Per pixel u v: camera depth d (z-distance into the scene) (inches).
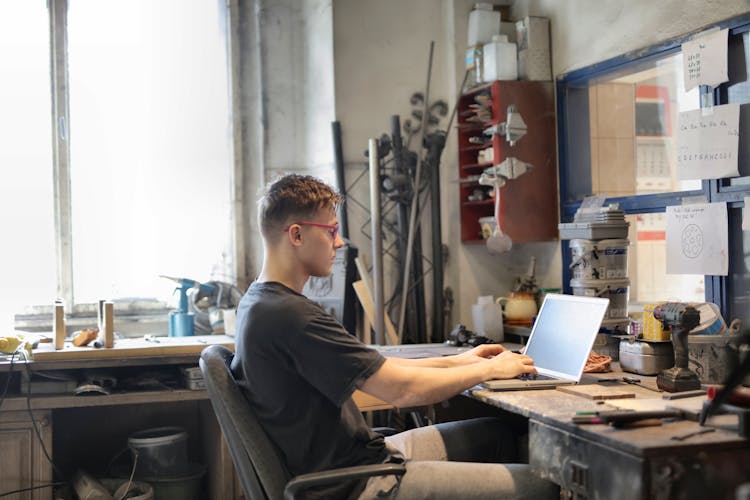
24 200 146.7
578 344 94.9
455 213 160.2
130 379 127.5
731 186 110.8
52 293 148.3
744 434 66.7
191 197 157.8
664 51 121.2
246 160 161.3
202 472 132.5
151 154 155.3
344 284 150.6
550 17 147.9
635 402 81.6
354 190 159.9
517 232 144.9
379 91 161.5
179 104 157.2
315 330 77.5
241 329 81.0
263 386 78.3
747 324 103.9
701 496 65.2
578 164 144.5
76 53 150.2
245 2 161.0
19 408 116.1
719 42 110.8
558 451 75.6
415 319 158.9
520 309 141.2
